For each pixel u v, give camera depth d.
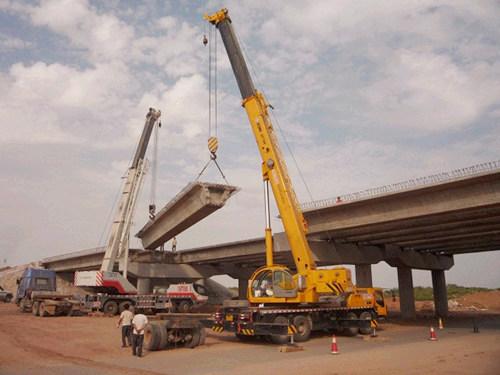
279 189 24.28
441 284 52.09
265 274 23.14
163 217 47.66
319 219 35.81
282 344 21.81
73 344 21.12
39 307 38.56
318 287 23.41
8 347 20.12
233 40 27.19
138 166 47.53
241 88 26.39
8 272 104.75
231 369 14.56
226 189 38.12
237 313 22.66
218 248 54.34
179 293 43.12
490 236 38.62
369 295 27.00
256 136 25.41
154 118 49.12
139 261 57.44
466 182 26.47
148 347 19.25
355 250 39.97
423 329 30.86
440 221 31.23
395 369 13.93
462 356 16.67
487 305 69.56
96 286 41.03
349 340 23.75
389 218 30.95
